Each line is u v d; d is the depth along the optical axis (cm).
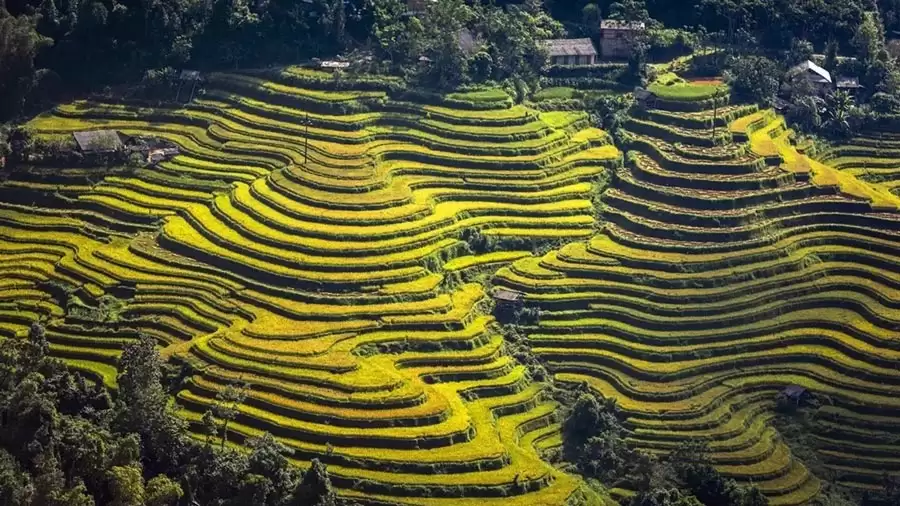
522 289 17950
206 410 15588
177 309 17088
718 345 17488
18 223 18500
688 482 15438
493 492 14900
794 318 18012
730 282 18312
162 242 18200
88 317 16988
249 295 17312
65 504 13325
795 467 16200
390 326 16912
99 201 18762
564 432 16250
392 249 17988
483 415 16025
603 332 17600
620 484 15638
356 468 15038
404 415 15600
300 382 15938
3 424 13900
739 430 16438
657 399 16712
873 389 17075
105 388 15725
